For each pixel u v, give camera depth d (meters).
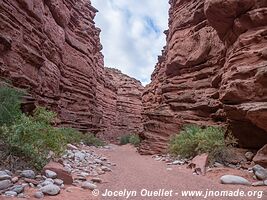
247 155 9.02
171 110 16.17
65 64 21.25
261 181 6.48
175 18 19.80
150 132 15.86
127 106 50.69
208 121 13.41
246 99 8.73
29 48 13.04
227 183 6.37
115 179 6.74
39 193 4.29
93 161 9.67
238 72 9.05
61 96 20.08
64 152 8.83
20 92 9.33
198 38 16.53
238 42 9.77
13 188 4.36
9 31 11.20
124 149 22.25
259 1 9.48
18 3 12.30
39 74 14.58
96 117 26.91
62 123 19.44
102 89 40.75
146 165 10.09
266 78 8.16
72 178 5.82
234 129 9.87
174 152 11.84
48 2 17.41
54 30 18.34
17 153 5.84
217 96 13.34
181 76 17.47
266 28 9.08
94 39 28.86
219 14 10.58
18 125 6.25
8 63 11.02
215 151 9.07
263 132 8.92
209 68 15.29
